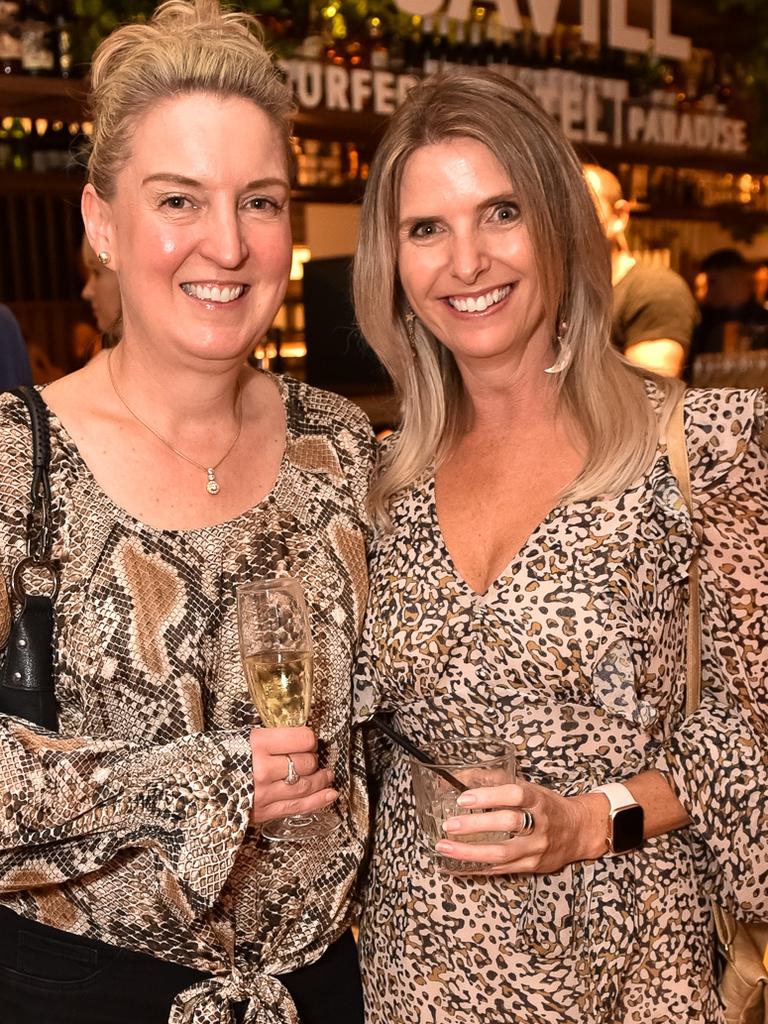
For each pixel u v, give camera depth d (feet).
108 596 5.16
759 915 5.57
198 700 5.25
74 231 16.76
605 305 5.95
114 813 4.81
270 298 5.40
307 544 5.77
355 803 5.92
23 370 9.75
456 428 6.42
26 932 5.29
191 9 5.45
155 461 5.44
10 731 4.85
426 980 5.77
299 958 5.57
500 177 5.72
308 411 6.16
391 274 6.26
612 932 5.52
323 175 14.89
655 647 5.61
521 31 15.25
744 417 5.60
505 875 5.60
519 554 5.71
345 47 13.16
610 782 5.67
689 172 19.74
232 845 4.84
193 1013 5.24
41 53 10.96
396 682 5.91
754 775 5.45
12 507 5.11
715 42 18.21
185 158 5.06
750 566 5.49
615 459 5.69
